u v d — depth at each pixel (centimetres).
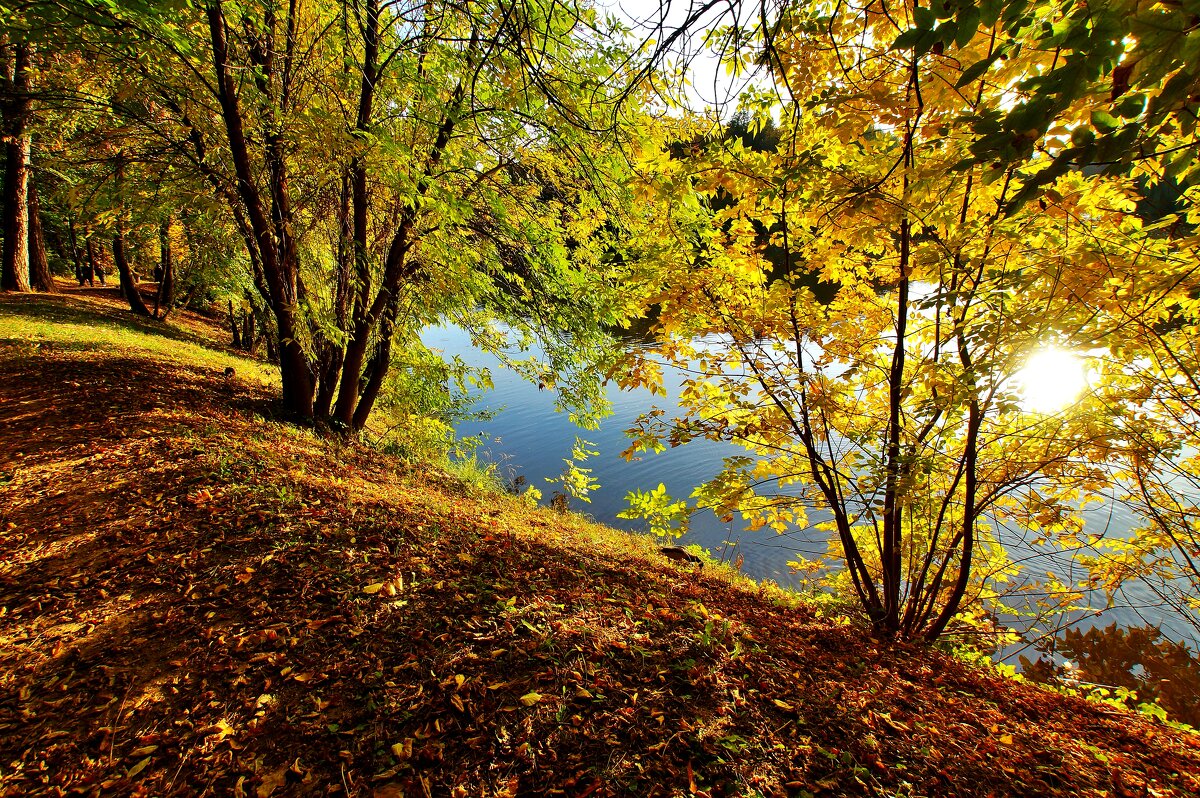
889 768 240
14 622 325
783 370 445
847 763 241
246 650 301
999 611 526
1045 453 388
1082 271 305
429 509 579
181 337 1580
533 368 998
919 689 328
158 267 1925
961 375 341
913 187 283
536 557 473
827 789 225
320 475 602
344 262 807
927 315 471
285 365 862
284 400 885
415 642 308
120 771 233
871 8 296
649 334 517
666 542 964
